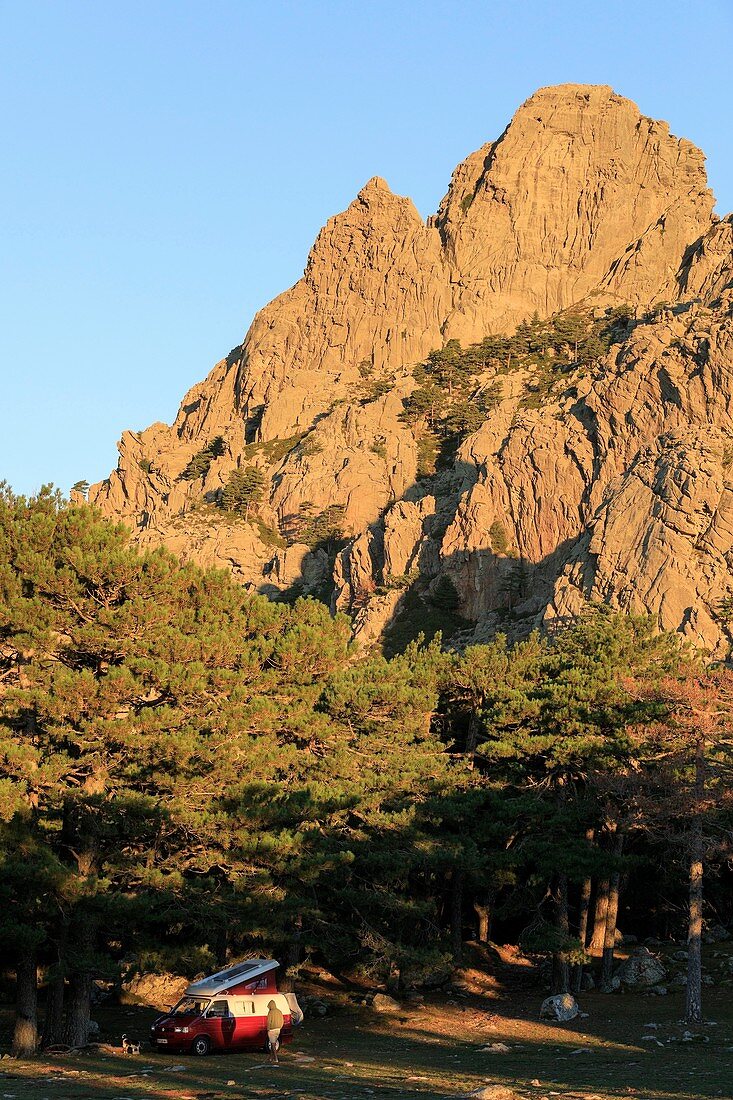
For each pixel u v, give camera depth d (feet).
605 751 168.86
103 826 129.49
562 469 479.00
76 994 129.29
